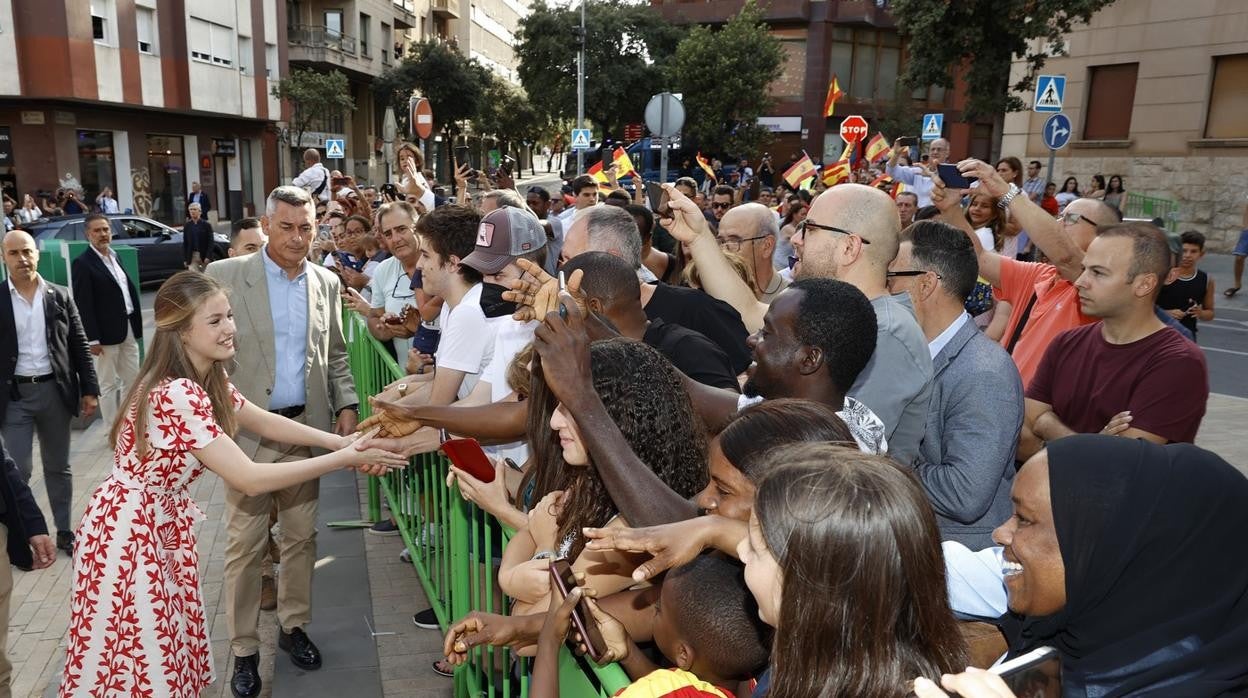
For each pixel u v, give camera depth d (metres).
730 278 3.17
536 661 1.62
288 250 3.82
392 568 4.77
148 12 26.00
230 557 3.51
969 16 16.64
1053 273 3.97
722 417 2.18
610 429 1.67
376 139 45.84
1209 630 1.31
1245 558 1.33
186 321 2.74
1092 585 1.36
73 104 24.06
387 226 4.85
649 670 1.60
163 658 2.73
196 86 27.94
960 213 4.08
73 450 6.97
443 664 3.65
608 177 9.09
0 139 23.02
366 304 5.55
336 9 40.38
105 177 25.78
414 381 3.69
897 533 1.05
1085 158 19.84
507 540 2.35
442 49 43.22
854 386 2.30
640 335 2.55
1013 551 1.46
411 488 4.23
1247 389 8.93
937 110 37.31
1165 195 18.50
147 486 2.73
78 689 2.73
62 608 4.48
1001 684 0.97
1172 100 18.27
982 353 2.55
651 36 38.38
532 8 39.50
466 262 3.11
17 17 21.89
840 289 1.98
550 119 43.12
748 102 33.88
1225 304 13.80
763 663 1.44
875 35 36.97
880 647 1.05
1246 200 17.25
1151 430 2.79
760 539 1.16
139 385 2.75
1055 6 16.03
